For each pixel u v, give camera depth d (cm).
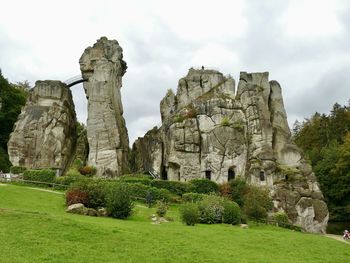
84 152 7694
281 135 7588
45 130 7312
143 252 2767
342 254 3441
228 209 4850
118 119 7781
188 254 2830
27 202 4684
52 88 7744
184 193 6297
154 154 7794
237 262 2750
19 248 2589
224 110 7462
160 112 8712
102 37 8262
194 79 8156
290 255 3180
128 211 4397
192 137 7288
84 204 4616
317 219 6581
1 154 8325
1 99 8912
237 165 7069
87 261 2477
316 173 8744
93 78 7719
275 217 5881
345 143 8562
